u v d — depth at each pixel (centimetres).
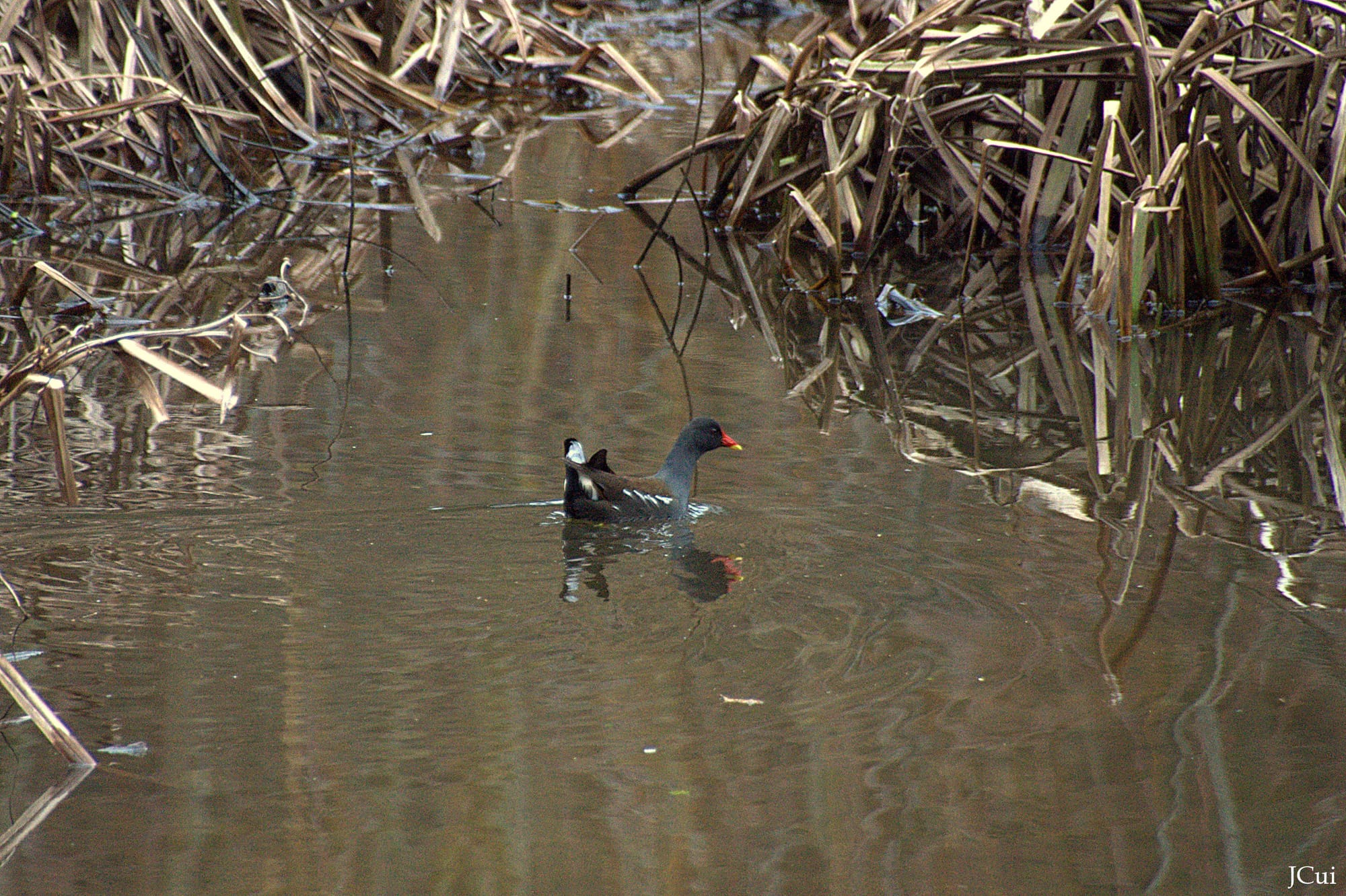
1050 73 1862
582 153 2695
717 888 608
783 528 1046
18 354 1445
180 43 2394
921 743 729
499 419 1308
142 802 662
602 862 625
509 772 693
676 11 4259
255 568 939
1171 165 1712
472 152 2670
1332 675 812
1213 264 1795
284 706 750
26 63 2231
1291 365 1552
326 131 2648
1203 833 656
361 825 649
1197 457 1254
